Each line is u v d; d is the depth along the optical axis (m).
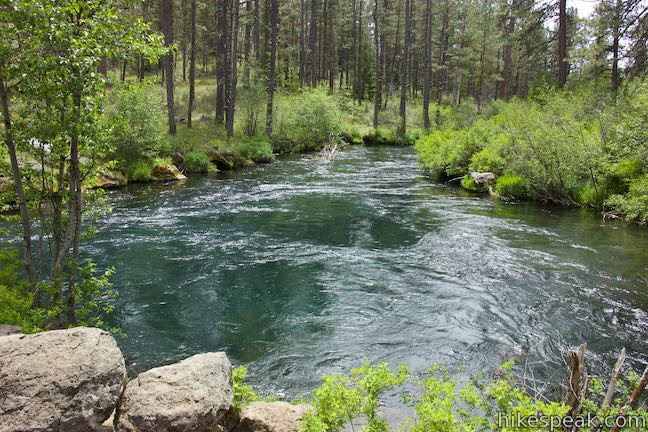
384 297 9.53
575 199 17.97
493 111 33.00
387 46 66.81
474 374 6.58
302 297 9.53
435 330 8.08
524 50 36.72
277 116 35.78
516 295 9.52
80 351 3.94
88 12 6.14
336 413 4.07
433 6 58.09
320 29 63.06
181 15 42.84
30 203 7.17
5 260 7.19
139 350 7.40
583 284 10.03
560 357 7.04
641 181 14.76
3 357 3.81
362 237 13.83
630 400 4.07
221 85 33.50
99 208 7.35
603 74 26.64
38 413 3.50
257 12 43.44
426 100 43.28
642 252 12.15
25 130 6.15
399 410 5.68
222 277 10.55
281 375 6.71
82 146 6.57
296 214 16.53
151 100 21.77
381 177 25.05
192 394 4.01
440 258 11.89
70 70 5.80
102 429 3.71
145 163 21.88
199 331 8.08
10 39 5.92
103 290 9.64
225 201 18.36
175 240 13.18
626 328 8.02
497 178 21.06
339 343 7.67
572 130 17.73
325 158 31.61
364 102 59.41
